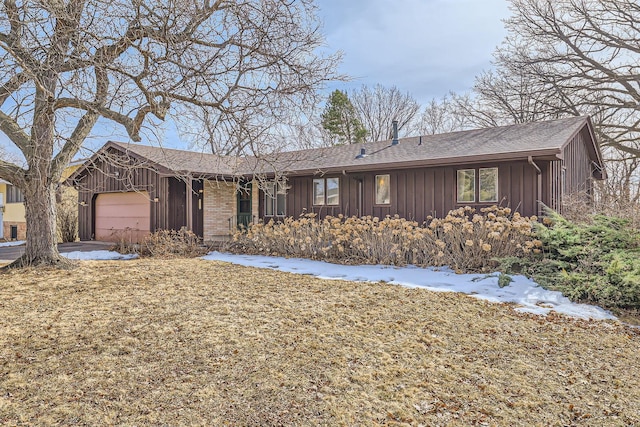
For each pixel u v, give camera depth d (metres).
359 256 9.91
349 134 26.25
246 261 10.03
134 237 13.98
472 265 8.26
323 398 3.18
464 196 10.27
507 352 4.17
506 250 8.07
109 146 13.71
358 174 12.14
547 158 8.92
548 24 17.75
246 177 12.98
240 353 3.97
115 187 14.55
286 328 4.69
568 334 4.74
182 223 13.45
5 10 6.02
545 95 18.42
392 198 11.48
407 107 30.52
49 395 3.13
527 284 6.81
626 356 4.14
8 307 5.45
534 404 3.18
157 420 2.83
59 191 15.76
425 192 10.90
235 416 2.91
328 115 24.62
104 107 6.98
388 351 4.10
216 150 7.43
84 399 3.08
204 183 14.29
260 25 6.88
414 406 3.10
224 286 6.88
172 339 4.30
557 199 9.80
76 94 6.13
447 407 3.10
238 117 7.23
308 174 12.62
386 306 5.66
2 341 4.20
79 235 15.80
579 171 12.02
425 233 9.13
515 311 5.59
